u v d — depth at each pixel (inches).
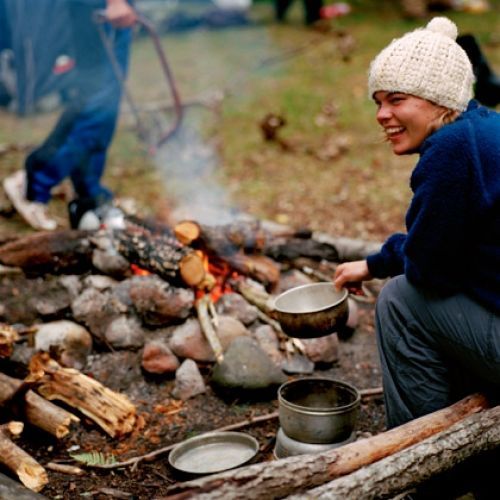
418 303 92.9
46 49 313.1
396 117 88.8
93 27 178.4
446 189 83.2
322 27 450.0
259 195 237.5
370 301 163.3
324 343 136.9
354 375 135.7
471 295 89.5
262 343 135.5
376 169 261.9
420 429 89.3
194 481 76.5
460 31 424.2
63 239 146.1
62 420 107.9
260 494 77.4
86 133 178.4
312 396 110.8
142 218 156.1
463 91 87.1
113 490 99.8
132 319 136.7
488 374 91.1
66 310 139.7
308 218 218.4
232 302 139.6
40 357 115.3
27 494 88.7
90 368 131.6
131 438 114.4
